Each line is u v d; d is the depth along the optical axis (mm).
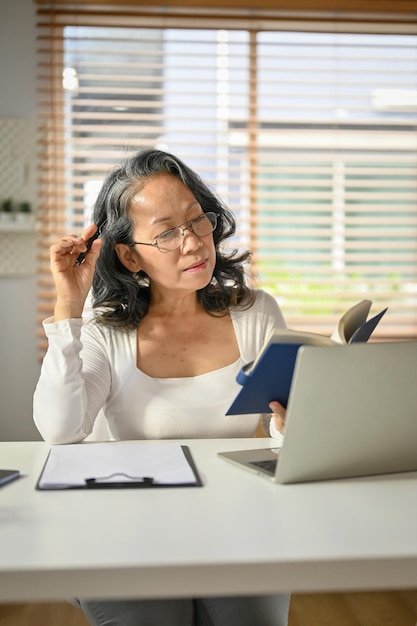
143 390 1777
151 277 1800
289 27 4027
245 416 1791
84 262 1693
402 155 4191
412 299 4184
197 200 1845
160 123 4102
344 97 4090
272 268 4133
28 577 933
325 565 970
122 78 4023
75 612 2541
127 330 1827
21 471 1386
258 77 4102
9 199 3979
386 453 1338
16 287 4016
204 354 1830
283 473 1282
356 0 3990
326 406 1261
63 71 4016
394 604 2598
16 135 3994
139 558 962
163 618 1444
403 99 4156
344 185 4156
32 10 3971
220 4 3947
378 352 1271
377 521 1108
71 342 1637
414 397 1312
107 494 1232
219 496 1225
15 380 4020
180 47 4059
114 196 1808
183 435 1766
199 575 952
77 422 1624
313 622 2461
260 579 962
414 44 4125
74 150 4055
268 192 4152
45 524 1088
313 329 4105
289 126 4133
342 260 4145
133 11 3955
